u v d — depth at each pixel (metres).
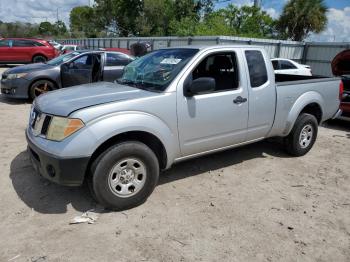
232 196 4.15
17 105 9.00
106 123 3.38
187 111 3.96
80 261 2.88
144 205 3.83
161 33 43.66
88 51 9.39
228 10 34.72
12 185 4.18
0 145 5.58
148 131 3.64
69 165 3.28
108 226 3.40
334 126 8.52
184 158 4.20
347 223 3.66
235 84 4.48
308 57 24.28
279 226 3.54
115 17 49.72
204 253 3.05
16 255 2.93
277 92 4.95
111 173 3.49
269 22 34.59
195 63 4.09
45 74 9.12
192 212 3.72
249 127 4.70
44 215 3.55
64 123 3.33
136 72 4.53
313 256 3.09
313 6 31.16
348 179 4.86
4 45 19.44
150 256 2.98
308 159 5.64
